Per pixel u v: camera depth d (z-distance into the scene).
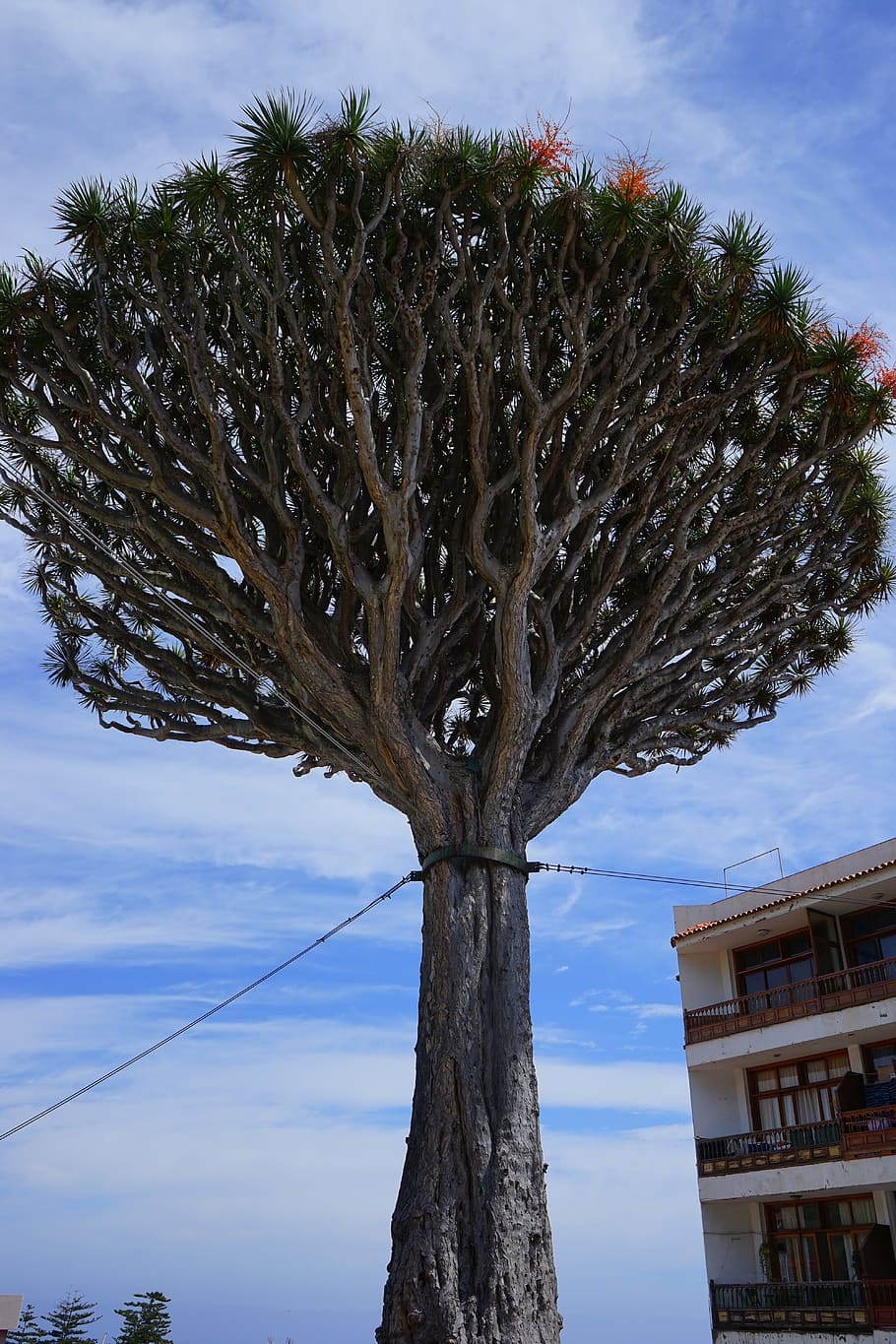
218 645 11.58
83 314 11.26
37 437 11.62
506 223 10.95
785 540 13.43
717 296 11.74
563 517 10.85
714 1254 23.06
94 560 12.23
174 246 10.79
